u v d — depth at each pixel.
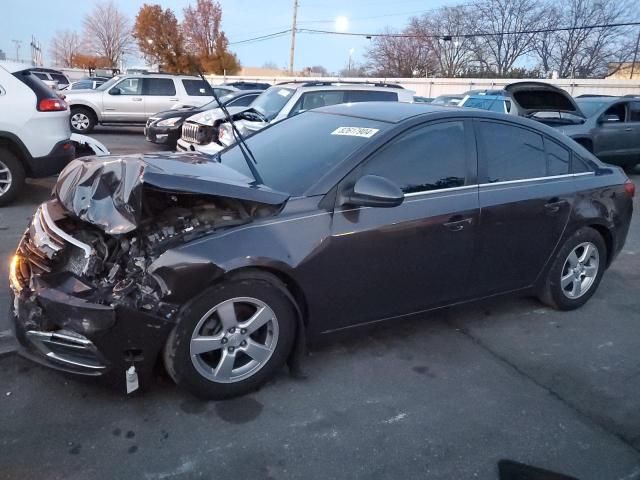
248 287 2.86
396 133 3.40
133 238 2.86
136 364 2.72
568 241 4.23
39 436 2.62
